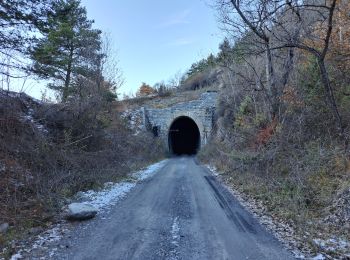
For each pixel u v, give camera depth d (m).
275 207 9.24
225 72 25.42
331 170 9.92
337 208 7.88
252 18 14.26
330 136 11.58
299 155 12.07
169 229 7.07
